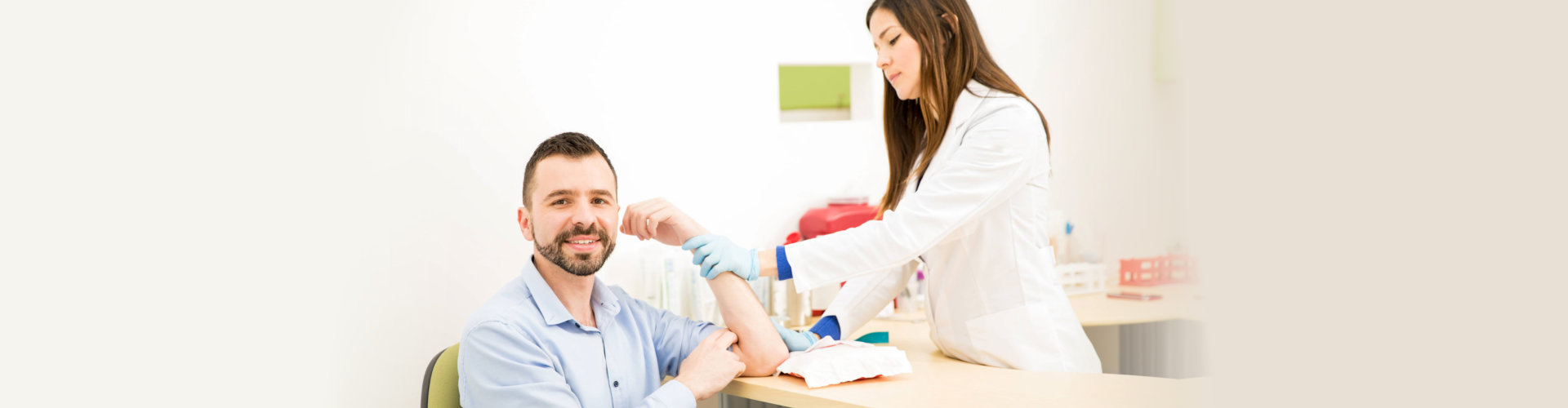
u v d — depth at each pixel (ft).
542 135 7.16
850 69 9.24
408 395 6.82
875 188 9.02
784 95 8.92
